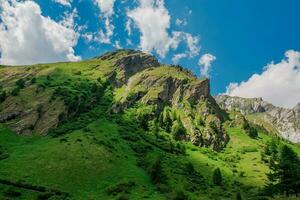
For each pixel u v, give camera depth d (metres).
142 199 138.25
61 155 166.88
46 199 124.56
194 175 189.62
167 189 153.88
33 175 144.75
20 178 139.50
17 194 123.38
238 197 158.00
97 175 159.25
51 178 146.00
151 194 146.00
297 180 138.38
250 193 177.00
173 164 197.62
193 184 174.50
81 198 133.50
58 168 155.38
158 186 155.50
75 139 189.00
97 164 168.25
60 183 143.75
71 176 151.75
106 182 154.62
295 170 141.62
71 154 169.62
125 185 150.62
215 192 170.75
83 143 184.62
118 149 195.12
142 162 184.75
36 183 138.38
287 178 141.88
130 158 188.88
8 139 196.88
